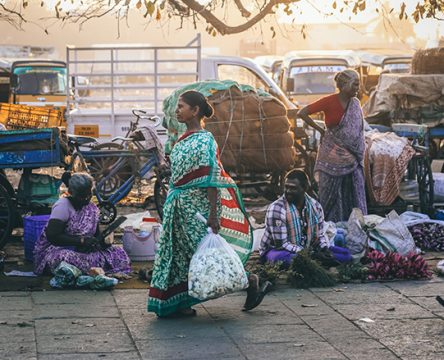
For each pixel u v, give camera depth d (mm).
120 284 7359
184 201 6195
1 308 6465
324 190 9219
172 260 6230
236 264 6109
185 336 5801
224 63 15633
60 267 7184
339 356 5387
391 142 10000
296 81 22516
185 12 10516
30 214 9977
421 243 8938
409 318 6277
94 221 7582
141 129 10648
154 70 14531
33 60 23016
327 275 7336
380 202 9945
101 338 5734
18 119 10273
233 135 10914
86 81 15758
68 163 9758
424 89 14234
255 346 5586
